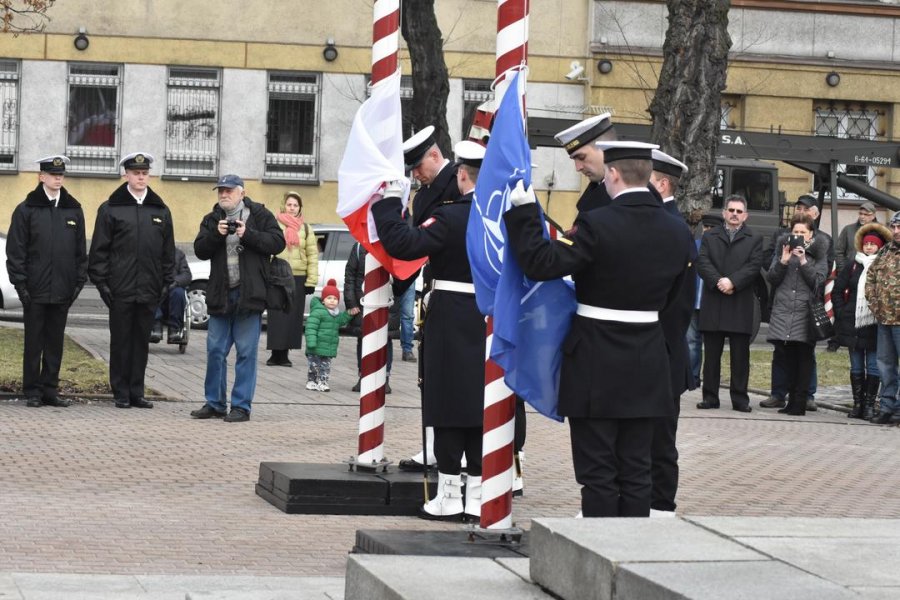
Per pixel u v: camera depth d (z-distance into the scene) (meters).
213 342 14.97
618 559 5.25
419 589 5.82
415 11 27.27
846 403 19.50
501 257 8.00
